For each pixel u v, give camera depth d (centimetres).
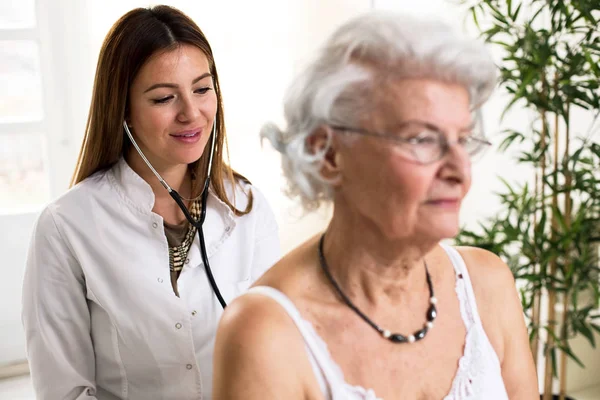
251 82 409
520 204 271
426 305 99
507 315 107
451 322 101
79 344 166
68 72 374
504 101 351
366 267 94
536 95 248
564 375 279
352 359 92
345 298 94
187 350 166
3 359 369
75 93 378
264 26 407
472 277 107
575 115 321
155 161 165
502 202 280
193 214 172
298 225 423
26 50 367
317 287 95
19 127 370
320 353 91
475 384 98
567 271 263
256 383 87
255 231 182
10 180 374
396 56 83
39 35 368
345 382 91
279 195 418
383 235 90
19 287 371
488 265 109
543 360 317
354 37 85
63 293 163
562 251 254
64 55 372
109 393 171
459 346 100
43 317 162
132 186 165
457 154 84
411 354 96
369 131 84
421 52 82
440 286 102
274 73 411
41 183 379
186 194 172
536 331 268
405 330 96
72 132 380
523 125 346
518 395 108
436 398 96
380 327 95
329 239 96
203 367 169
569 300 281
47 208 165
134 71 157
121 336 164
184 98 158
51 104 374
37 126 374
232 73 405
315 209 95
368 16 86
